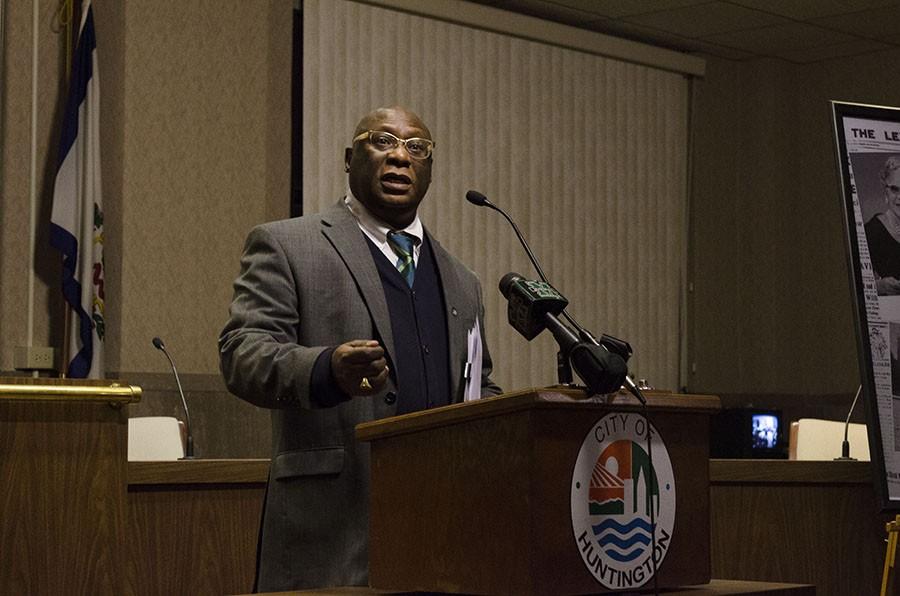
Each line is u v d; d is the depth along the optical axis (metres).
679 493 2.76
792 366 14.30
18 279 9.53
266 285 3.80
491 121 12.29
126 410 3.52
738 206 14.31
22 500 3.37
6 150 9.53
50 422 3.42
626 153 13.34
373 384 3.24
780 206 14.27
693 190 13.94
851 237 4.43
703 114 14.07
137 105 10.18
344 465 3.71
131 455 6.78
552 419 2.53
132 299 10.04
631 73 13.41
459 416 2.62
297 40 11.27
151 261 10.16
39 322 9.62
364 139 4.09
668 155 13.71
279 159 10.98
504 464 2.55
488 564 2.57
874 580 5.12
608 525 2.61
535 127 12.61
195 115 10.46
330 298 3.84
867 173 4.49
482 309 4.25
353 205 4.13
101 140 10.05
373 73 11.48
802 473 5.15
